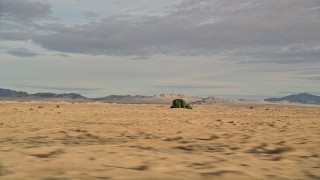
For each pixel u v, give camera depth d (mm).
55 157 8422
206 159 8609
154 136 14406
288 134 15656
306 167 7828
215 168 7301
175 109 52938
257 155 9656
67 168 6953
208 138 14102
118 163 7816
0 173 6195
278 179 6461
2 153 8844
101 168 7035
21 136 13688
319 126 21266
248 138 14000
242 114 41969
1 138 12977
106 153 9242
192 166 7547
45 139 12859
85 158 8391
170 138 13789
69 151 9508
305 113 51125
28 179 5816
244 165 7805
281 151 10438
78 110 42938
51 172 6480
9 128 16766
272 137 14391
